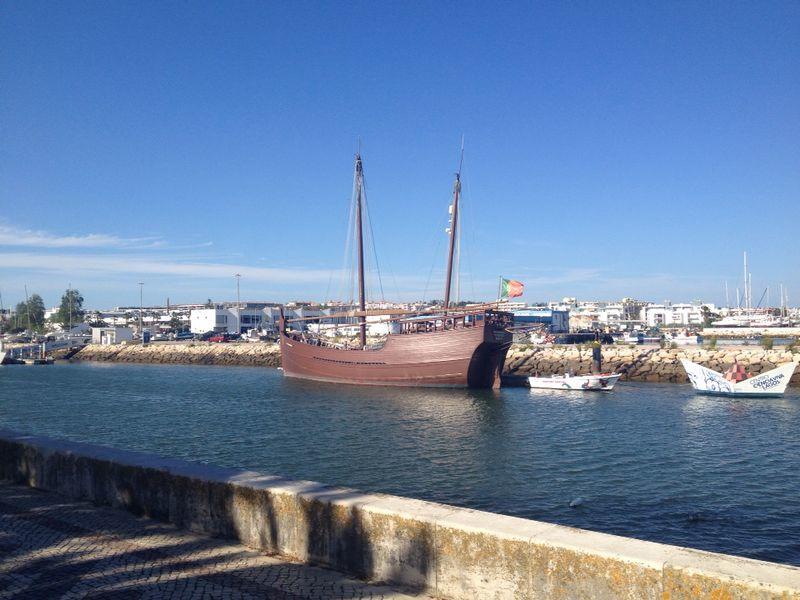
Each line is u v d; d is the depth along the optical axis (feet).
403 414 157.17
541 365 278.05
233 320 573.33
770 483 84.38
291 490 28.53
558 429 131.54
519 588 21.62
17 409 169.58
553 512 72.13
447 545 23.38
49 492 39.75
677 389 214.90
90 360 458.91
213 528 31.27
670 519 69.31
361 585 24.84
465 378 214.90
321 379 259.39
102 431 131.44
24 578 25.70
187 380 271.49
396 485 84.48
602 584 19.88
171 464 34.68
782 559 57.88
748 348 278.46
